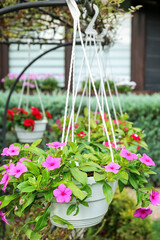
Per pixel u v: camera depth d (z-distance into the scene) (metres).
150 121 3.84
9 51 6.29
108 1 1.57
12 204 1.34
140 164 1.33
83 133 1.96
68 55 6.23
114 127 2.07
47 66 6.35
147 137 3.82
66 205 1.17
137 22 6.50
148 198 1.31
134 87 6.47
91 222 1.23
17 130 2.97
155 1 6.47
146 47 6.66
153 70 6.81
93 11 1.47
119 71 6.63
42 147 3.35
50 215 1.23
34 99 4.27
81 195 1.07
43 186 1.13
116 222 2.59
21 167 1.17
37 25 2.63
